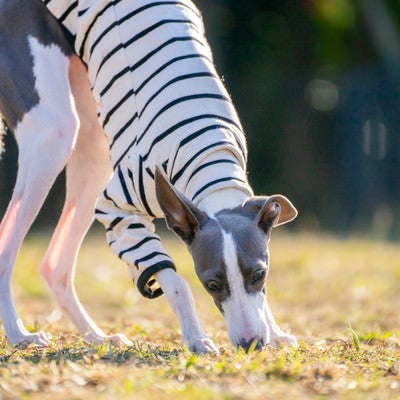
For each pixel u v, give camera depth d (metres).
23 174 12.23
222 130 11.27
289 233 29.91
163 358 10.36
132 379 9.10
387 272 21.09
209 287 10.53
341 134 35.50
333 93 35.75
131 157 11.52
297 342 12.32
